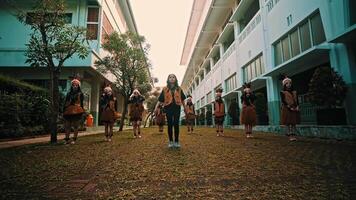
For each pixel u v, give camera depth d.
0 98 7.79
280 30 10.61
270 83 11.59
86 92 16.17
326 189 2.21
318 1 7.97
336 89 6.38
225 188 2.31
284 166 3.23
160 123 12.16
